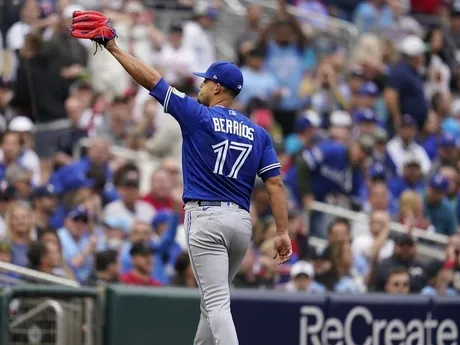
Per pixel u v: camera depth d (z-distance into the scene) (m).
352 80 62.78
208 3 67.06
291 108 60.41
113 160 49.84
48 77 50.47
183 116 27.64
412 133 57.72
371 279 43.41
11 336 33.16
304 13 70.44
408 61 62.66
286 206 28.64
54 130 49.62
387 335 37.59
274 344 35.84
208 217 27.70
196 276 27.97
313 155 51.59
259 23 66.00
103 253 38.25
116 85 54.19
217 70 28.50
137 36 57.72
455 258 45.94
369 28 72.88
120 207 44.41
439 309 38.53
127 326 34.00
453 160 56.34
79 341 33.84
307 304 36.38
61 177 43.91
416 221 50.56
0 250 37.91
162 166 46.50
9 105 51.03
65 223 40.78
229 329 27.50
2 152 46.03
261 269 42.47
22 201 43.28
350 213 50.94
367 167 54.12
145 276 38.78
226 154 27.89
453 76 71.75
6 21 54.56
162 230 43.88
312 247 44.66
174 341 34.53
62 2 53.56
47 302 33.59
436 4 76.81
